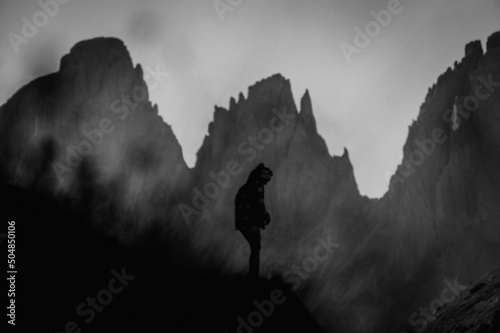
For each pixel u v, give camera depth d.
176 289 5.99
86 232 6.26
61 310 4.44
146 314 5.09
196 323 5.36
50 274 4.82
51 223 5.80
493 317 5.07
